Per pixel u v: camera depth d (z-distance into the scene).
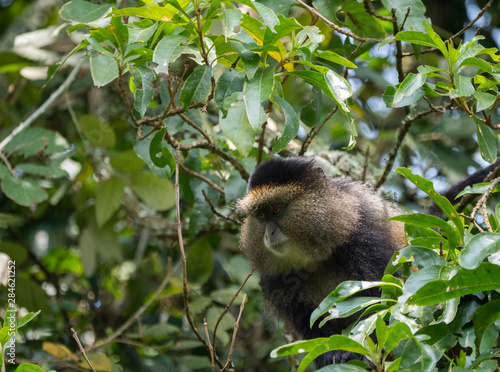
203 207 9.16
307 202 8.45
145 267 12.15
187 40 6.02
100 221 10.55
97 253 11.75
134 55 6.42
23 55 11.65
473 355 5.12
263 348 11.29
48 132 10.02
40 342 10.85
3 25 12.96
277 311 9.16
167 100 8.41
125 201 11.89
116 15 5.95
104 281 13.14
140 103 6.25
